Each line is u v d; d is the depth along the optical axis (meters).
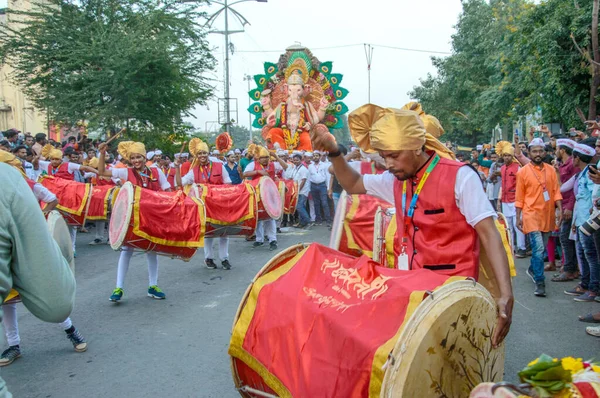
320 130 3.38
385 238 4.71
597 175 5.79
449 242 3.02
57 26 19.77
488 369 2.76
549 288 7.39
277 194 10.08
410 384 2.32
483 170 14.96
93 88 19.14
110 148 18.91
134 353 5.07
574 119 15.05
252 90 26.48
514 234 10.08
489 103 22.41
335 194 12.96
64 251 2.90
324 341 2.69
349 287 2.87
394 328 2.48
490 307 2.69
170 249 6.63
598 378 2.01
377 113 3.32
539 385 1.95
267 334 3.01
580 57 14.34
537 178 7.00
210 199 7.93
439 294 2.48
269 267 3.34
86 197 9.88
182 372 4.61
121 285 6.77
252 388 3.23
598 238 5.96
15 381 4.48
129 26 20.50
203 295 7.12
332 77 26.48
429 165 3.05
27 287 2.00
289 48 26.22
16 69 20.56
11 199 1.94
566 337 5.44
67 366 4.78
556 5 15.22
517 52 16.95
